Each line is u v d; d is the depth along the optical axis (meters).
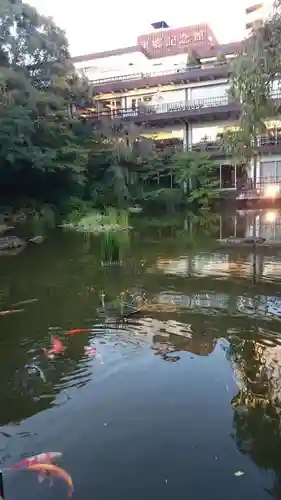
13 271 10.59
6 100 22.38
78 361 5.32
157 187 30.77
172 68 36.75
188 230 18.78
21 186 26.55
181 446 3.70
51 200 26.73
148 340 5.97
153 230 19.02
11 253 13.41
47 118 25.42
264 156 29.58
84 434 3.87
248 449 3.67
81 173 26.70
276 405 4.32
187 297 8.02
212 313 7.09
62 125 26.33
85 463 3.49
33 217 23.34
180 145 33.56
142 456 3.58
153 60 37.34
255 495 3.17
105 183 27.89
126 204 27.83
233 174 31.02
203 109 31.33
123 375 4.95
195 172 29.23
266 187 28.86
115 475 3.36
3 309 7.41
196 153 30.39
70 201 25.95
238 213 25.86
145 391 4.59
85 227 20.20
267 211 26.16
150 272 10.20
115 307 7.41
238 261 11.45
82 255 12.84
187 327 6.46
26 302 7.80
